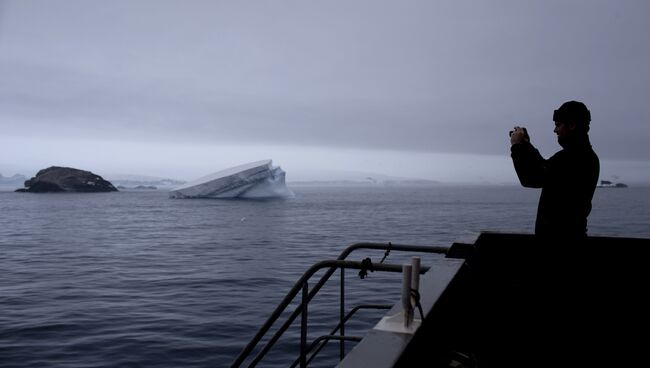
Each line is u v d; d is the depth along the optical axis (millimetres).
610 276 3873
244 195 158375
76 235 56125
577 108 2861
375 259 29000
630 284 3799
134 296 20516
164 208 122688
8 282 24594
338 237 51500
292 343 13156
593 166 2855
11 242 48250
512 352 2873
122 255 37188
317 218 85312
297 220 80312
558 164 2844
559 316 3047
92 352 12773
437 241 46469
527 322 3125
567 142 2912
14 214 101188
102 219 85750
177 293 21156
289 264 31062
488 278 3672
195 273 27438
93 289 22328
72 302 19234
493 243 4043
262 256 35656
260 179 154250
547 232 2898
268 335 14000
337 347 12656
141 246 43844
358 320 15305
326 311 16547
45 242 48281
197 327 15133
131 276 26500
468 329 2977
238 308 17859
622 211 104562
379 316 15719
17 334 14383
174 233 57875
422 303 2113
